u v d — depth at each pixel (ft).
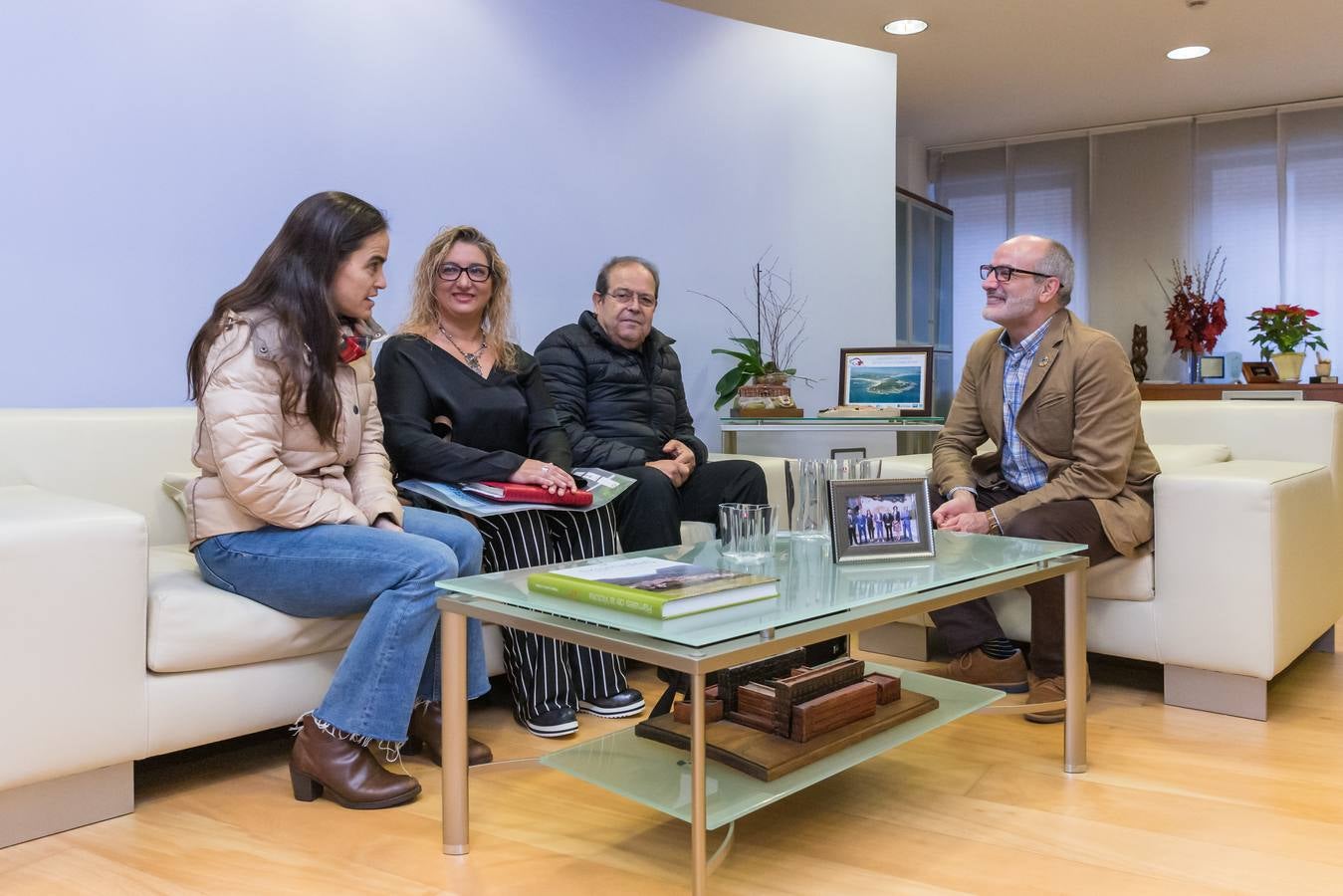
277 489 5.49
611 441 8.46
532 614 4.53
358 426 6.23
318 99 8.71
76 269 7.53
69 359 7.54
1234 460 9.14
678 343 11.50
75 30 7.45
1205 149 20.36
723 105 11.78
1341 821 5.18
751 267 12.10
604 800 5.58
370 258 5.86
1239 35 15.96
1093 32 15.75
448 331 7.61
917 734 5.28
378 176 9.11
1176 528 7.11
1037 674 7.28
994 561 5.63
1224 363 19.90
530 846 4.96
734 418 11.03
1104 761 6.12
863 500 5.73
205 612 5.42
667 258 11.35
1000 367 8.07
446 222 9.57
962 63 17.17
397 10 9.17
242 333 5.53
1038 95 18.99
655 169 11.21
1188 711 7.16
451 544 6.19
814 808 5.41
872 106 13.11
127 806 5.37
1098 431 7.35
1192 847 4.87
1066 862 4.72
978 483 8.27
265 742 6.64
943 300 21.48
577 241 10.57
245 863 4.76
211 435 5.45
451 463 6.88
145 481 7.03
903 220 19.15
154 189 7.88
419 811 5.42
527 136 10.13
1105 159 21.24
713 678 5.48
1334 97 19.24
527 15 10.08
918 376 11.27
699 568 4.92
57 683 4.95
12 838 4.96
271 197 8.48
